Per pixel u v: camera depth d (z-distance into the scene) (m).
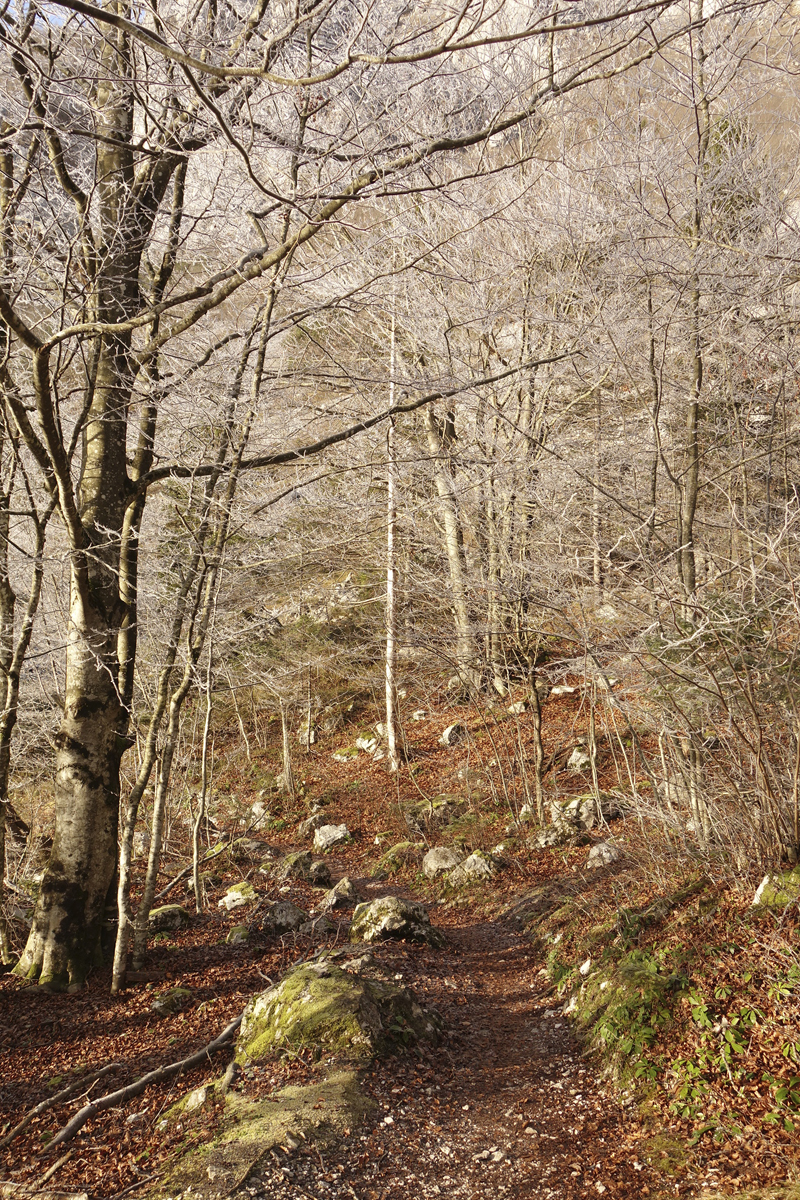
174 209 6.80
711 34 6.91
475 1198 3.56
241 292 7.91
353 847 12.64
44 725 10.91
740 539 8.21
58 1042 5.66
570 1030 5.30
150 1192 3.67
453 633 12.50
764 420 8.16
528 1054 5.12
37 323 5.77
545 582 8.83
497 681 15.62
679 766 6.43
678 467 9.41
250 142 5.34
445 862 10.41
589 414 10.98
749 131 8.20
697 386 7.31
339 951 6.67
